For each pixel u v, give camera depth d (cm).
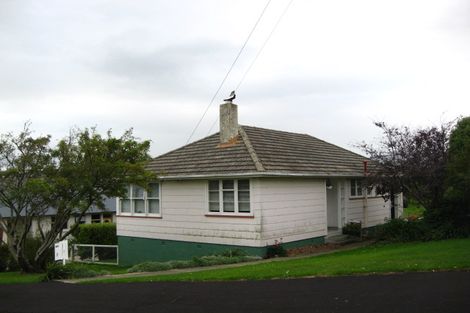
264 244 1762
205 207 1958
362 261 1221
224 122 2100
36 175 1681
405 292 850
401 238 1806
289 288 966
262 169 1736
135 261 2241
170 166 2123
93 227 2809
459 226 1738
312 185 2045
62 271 1438
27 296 1092
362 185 2339
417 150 1831
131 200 2288
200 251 1969
